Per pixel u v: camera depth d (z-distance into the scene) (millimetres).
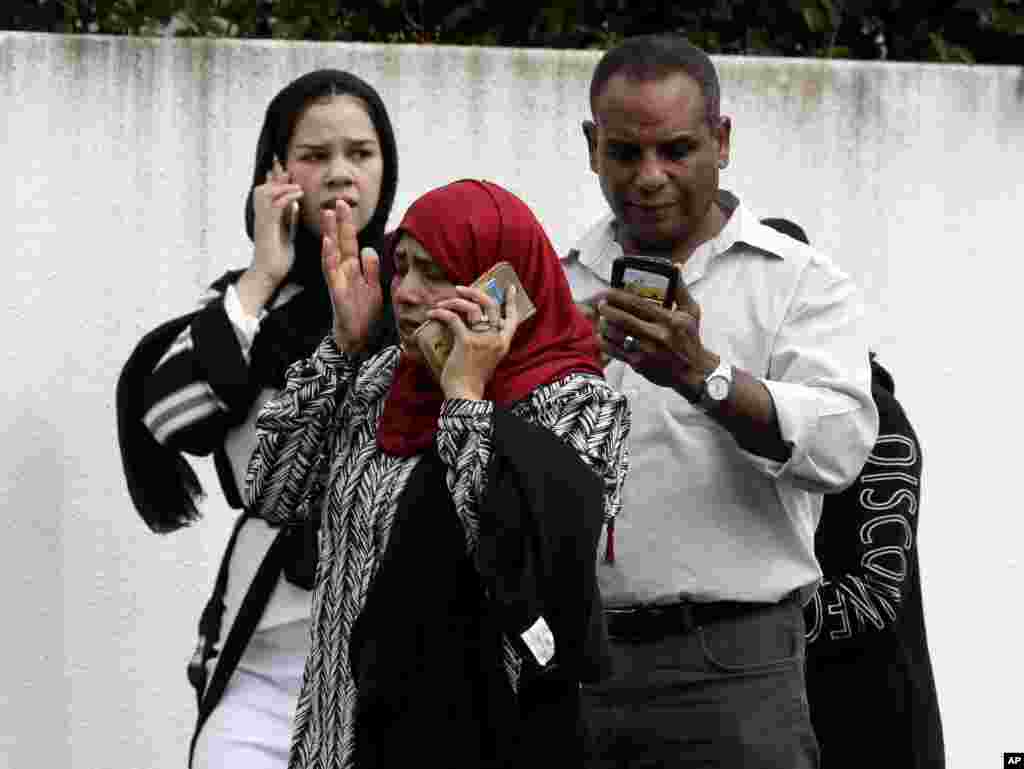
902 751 12508
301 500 10828
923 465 15570
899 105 15539
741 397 10992
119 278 14984
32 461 14891
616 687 11508
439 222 10266
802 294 11633
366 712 9828
